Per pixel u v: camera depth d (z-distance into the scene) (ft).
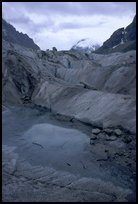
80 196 76.13
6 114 151.43
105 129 117.70
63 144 111.04
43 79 196.75
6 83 181.37
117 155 99.45
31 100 182.70
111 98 139.33
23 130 127.24
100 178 85.40
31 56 246.06
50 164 94.38
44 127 130.72
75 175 87.20
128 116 122.31
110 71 186.91
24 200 73.72
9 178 84.89
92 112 138.31
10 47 231.71
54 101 167.73
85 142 112.16
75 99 157.99
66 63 265.34
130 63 183.73
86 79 201.05
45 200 73.92
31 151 104.68
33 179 84.69
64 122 140.15
